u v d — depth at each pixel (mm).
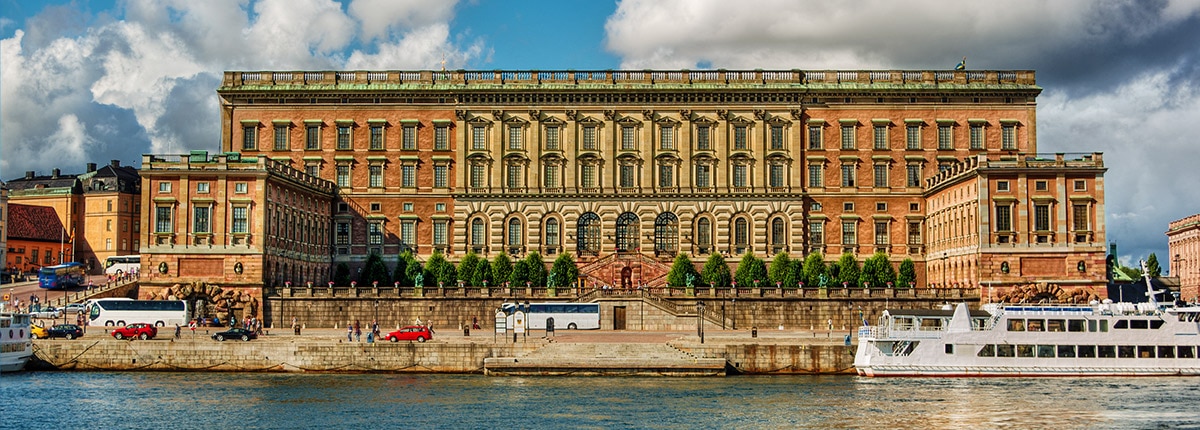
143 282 122125
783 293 124875
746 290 124938
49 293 140000
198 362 99062
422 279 129625
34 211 184875
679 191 142750
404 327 111875
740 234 143250
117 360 99250
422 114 144375
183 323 117625
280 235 127500
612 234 142500
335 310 123625
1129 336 96312
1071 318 96312
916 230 144750
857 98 144375
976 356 96062
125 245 188625
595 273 138500
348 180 144000
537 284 135250
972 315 96938
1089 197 127625
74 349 99438
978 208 127250
